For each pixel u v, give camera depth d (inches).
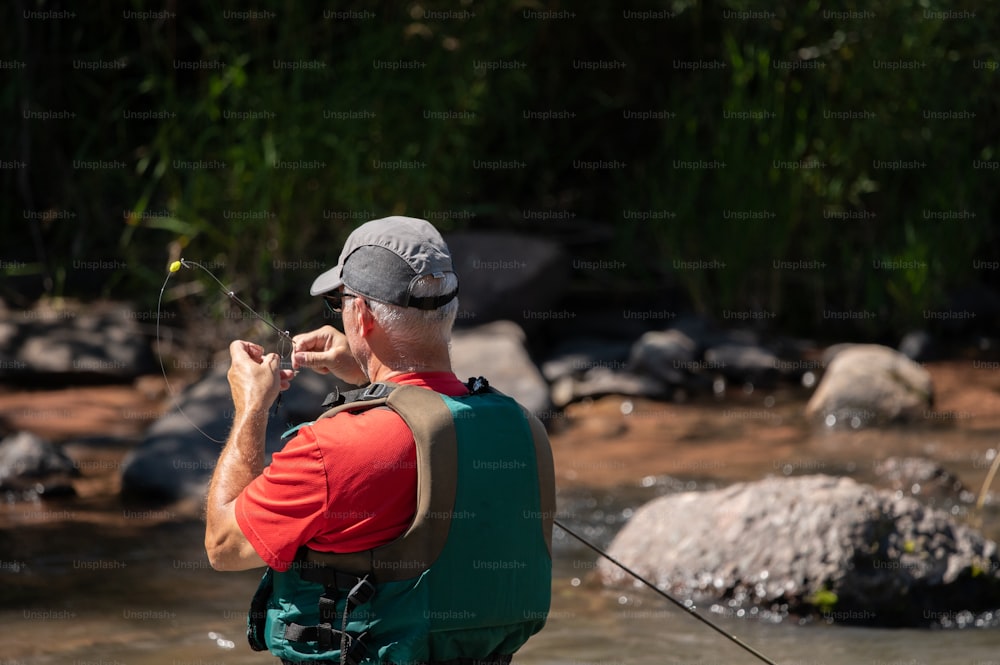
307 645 324.2
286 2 1306.6
